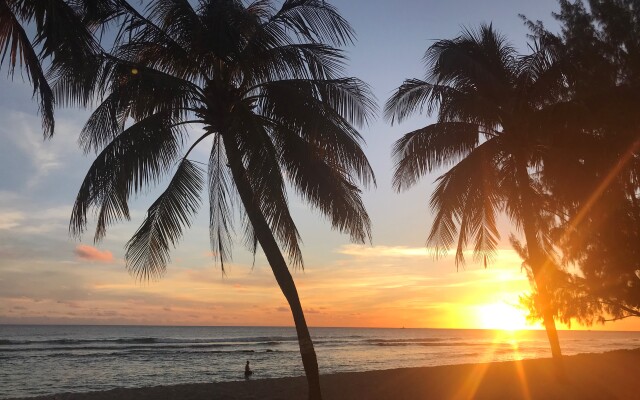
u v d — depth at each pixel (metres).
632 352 26.36
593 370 18.83
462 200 15.40
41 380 31.27
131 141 10.60
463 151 15.57
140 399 13.62
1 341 58.56
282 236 11.46
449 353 57.12
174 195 11.92
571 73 13.12
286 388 15.12
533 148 15.23
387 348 65.94
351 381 16.84
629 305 12.14
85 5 9.83
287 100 11.36
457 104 14.86
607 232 12.15
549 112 13.38
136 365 39.59
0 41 7.94
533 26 14.27
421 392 14.77
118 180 10.36
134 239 11.66
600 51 11.79
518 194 16.30
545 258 14.05
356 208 11.78
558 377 14.59
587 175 13.05
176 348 56.41
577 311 12.69
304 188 11.55
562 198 14.55
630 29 11.24
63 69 10.12
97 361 41.62
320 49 11.63
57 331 109.06
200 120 11.58
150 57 11.67
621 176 12.01
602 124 12.00
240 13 10.86
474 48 15.12
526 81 14.41
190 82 11.40
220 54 10.97
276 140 12.05
